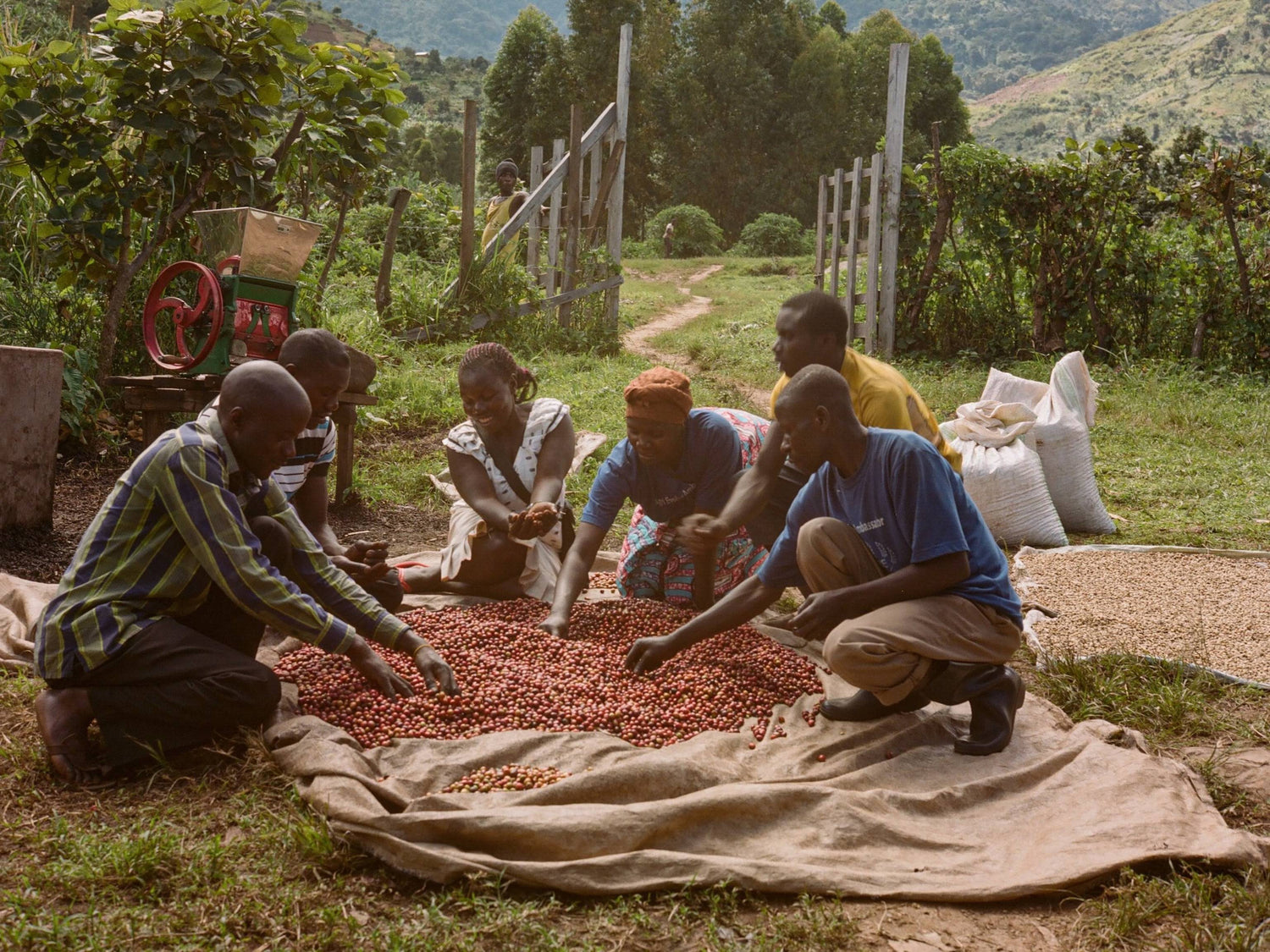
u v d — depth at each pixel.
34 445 5.44
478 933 2.56
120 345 7.62
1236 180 12.45
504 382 4.54
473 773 3.21
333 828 2.86
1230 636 4.99
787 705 3.88
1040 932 2.71
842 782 3.28
